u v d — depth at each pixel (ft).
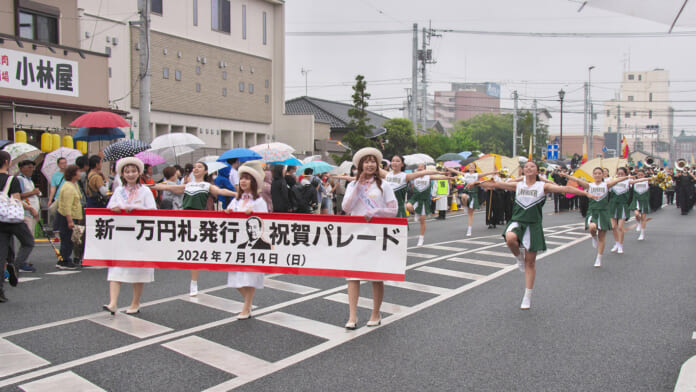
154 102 74.18
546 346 18.03
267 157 42.24
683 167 76.74
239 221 21.38
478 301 24.29
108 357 16.72
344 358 16.80
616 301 24.39
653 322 20.98
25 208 28.09
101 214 21.88
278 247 21.04
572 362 16.52
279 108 97.71
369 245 20.25
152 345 17.90
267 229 21.15
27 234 25.61
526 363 16.42
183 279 28.73
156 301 23.86
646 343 18.38
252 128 93.15
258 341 18.43
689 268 32.96
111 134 46.50
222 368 15.89
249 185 21.40
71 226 30.50
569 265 34.04
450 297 25.04
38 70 51.08
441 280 28.91
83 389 14.32
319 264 20.72
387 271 20.03
